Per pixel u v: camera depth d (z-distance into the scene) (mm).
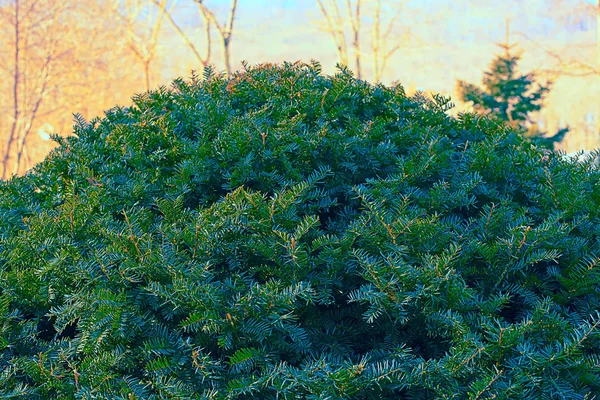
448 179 2705
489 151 2693
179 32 29297
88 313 2117
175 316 2176
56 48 34938
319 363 1897
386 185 2500
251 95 3141
